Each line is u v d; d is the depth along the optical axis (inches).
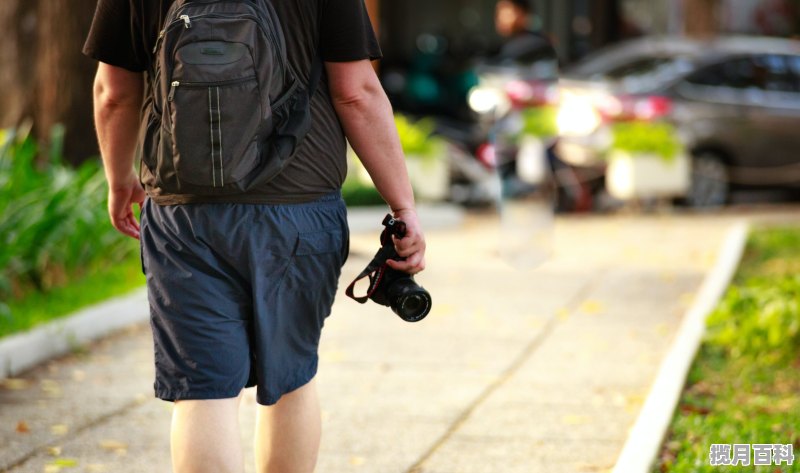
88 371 571.2
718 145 1256.2
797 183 1280.8
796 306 543.2
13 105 859.4
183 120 256.2
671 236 1059.9
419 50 1815.9
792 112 1268.5
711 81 1266.0
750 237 1003.3
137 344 631.2
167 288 272.7
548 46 1127.0
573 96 1247.5
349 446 450.0
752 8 1984.5
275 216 273.3
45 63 858.1
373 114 286.4
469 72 1530.5
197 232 270.2
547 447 448.1
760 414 475.2
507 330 666.2
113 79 290.0
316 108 281.4
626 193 1224.2
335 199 289.1
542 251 966.4
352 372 568.1
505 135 1129.4
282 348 281.1
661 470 405.7
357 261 915.4
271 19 267.9
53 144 784.9
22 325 618.5
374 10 1444.4
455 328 671.8
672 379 503.8
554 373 565.0
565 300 757.3
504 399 517.7
